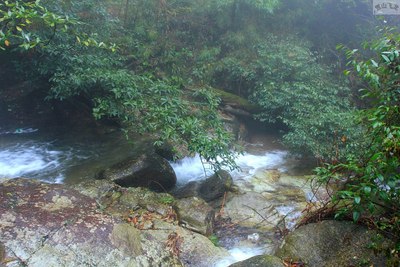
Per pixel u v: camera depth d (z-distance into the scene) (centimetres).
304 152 686
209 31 987
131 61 844
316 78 802
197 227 438
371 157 317
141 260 340
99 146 700
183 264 368
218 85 913
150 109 531
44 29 595
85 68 591
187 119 520
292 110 735
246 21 967
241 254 412
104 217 373
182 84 771
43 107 789
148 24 929
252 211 508
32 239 323
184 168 641
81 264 314
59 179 568
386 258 319
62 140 729
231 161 514
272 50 861
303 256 346
